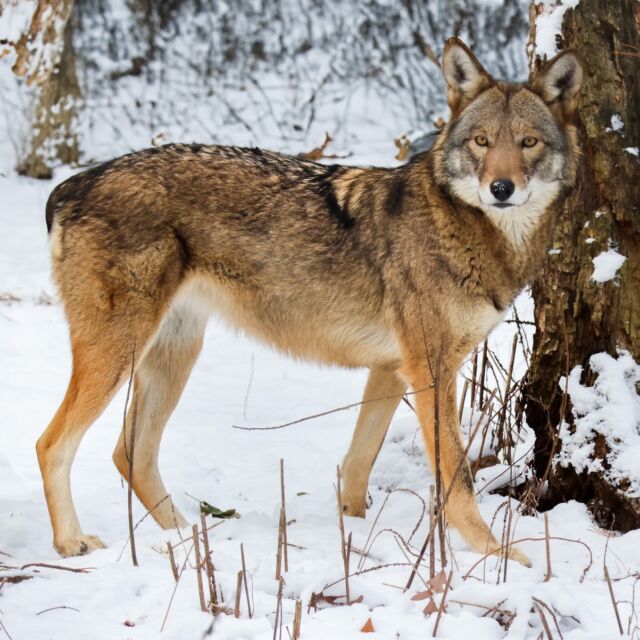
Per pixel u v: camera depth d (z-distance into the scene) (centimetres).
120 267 920
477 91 918
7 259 2145
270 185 955
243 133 2759
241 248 954
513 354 1034
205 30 2855
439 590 693
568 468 927
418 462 1108
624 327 924
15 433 1279
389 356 958
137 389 1001
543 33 980
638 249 928
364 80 2867
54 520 885
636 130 935
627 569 795
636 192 927
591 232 941
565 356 965
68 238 938
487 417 1085
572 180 923
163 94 2780
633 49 938
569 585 735
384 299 936
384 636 646
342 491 988
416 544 859
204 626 653
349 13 2916
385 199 939
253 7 2889
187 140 2725
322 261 948
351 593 703
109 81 2734
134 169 945
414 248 909
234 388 1549
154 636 648
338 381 1591
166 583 729
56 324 1794
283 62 2861
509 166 869
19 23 2280
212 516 985
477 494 984
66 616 678
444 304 899
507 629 664
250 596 692
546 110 903
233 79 2834
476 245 893
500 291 912
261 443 1295
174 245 940
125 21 2788
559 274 960
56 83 2627
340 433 1338
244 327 998
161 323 945
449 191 898
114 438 1284
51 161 2634
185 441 1287
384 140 2775
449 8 2928
